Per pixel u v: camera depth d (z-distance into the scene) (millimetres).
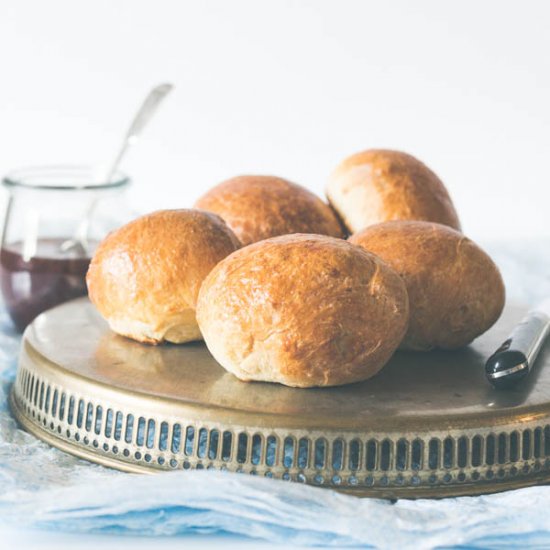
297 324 641
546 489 616
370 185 790
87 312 770
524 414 634
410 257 701
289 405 634
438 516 595
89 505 600
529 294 927
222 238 710
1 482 625
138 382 657
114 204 883
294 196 785
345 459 620
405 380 669
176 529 607
